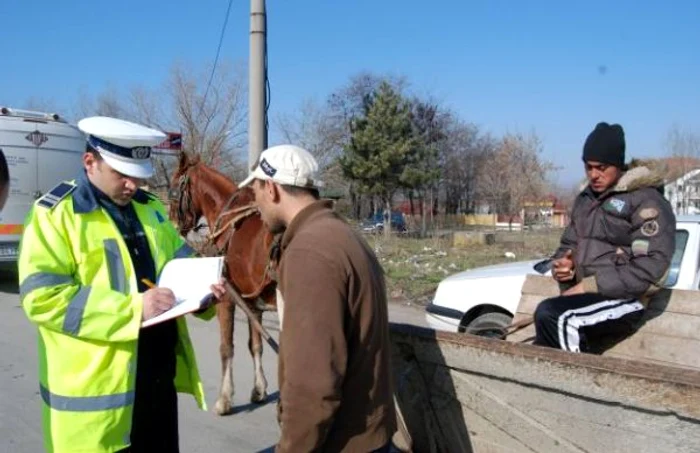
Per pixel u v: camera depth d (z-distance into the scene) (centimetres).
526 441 273
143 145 267
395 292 1090
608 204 332
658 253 311
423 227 2998
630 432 243
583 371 250
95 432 251
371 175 3734
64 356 252
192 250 317
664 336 333
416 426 312
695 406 226
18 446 457
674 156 2420
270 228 250
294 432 208
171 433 295
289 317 211
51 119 1188
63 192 262
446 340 291
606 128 327
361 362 221
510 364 271
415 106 4997
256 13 854
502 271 575
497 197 4659
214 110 2589
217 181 600
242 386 600
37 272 246
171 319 270
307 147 4225
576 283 355
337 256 214
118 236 268
